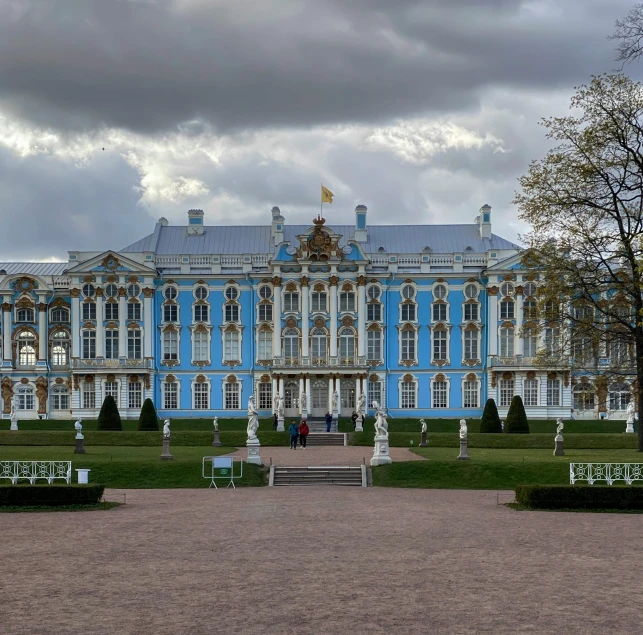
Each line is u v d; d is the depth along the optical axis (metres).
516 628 22.77
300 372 120.38
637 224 68.06
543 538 35.72
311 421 112.62
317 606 24.78
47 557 31.81
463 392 123.19
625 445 81.81
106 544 34.41
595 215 70.00
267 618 23.62
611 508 45.09
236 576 28.44
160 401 123.88
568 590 26.61
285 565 30.12
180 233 133.50
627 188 67.31
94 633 22.48
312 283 122.56
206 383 123.75
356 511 44.62
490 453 74.94
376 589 26.69
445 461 62.94
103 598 25.78
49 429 105.62
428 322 123.56
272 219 131.00
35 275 123.56
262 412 123.38
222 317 124.00
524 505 46.12
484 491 55.94
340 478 60.75
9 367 123.12
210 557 31.58
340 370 120.25
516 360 119.88
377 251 129.00
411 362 123.44
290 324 122.50
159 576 28.53
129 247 130.38
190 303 124.06
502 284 120.88
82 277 121.88
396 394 123.50
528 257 73.44
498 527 38.78
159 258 124.69
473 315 123.31
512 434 85.50
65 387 123.88
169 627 22.91
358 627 22.83
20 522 40.81
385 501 49.47
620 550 33.00
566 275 71.56
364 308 122.62
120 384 121.12
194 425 109.12
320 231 122.69
